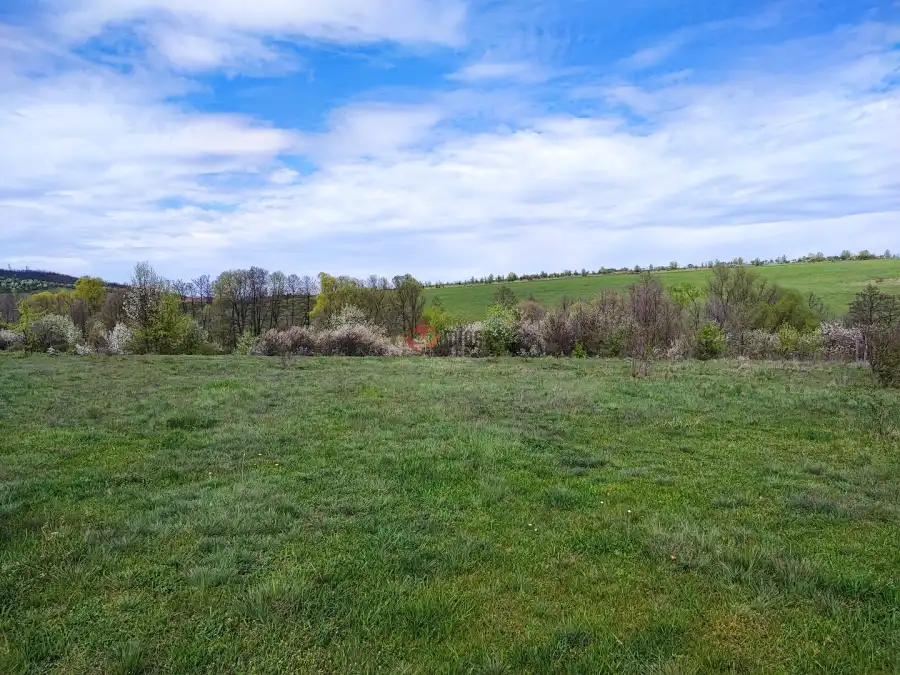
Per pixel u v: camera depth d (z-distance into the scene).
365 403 11.42
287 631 3.45
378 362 21.19
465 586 4.05
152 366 19.06
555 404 11.34
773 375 16.28
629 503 5.83
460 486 6.30
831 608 3.71
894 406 10.73
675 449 8.02
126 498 5.86
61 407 10.73
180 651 3.24
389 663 3.18
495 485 6.26
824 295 59.69
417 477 6.58
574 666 3.12
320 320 48.81
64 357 23.48
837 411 10.54
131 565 4.29
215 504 5.54
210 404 11.13
